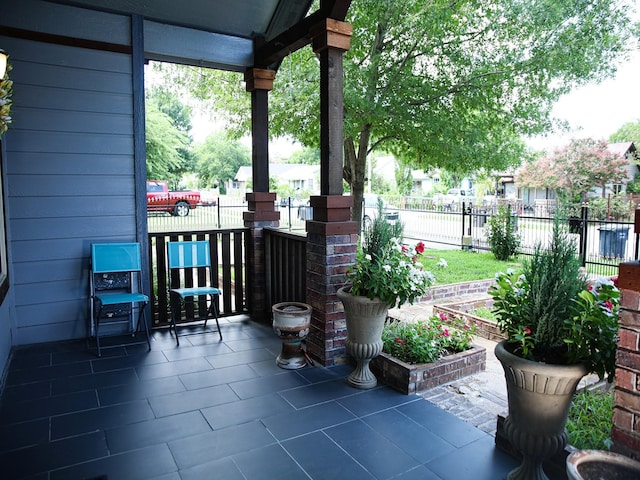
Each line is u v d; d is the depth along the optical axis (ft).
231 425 8.49
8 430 8.29
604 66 22.40
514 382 6.32
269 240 15.33
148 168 60.90
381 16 21.12
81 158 13.07
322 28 10.78
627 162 47.14
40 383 10.33
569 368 5.89
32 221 12.63
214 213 44.75
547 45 21.21
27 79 12.28
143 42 13.52
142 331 14.03
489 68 21.67
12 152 12.24
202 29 14.39
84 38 12.82
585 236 21.63
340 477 6.97
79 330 13.39
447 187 87.15
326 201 10.92
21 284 12.62
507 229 26.25
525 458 6.63
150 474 7.00
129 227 13.80
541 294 6.43
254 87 15.17
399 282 9.57
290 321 10.89
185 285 14.78
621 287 5.59
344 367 11.32
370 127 24.61
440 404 9.39
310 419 8.72
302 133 23.95
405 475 7.02
